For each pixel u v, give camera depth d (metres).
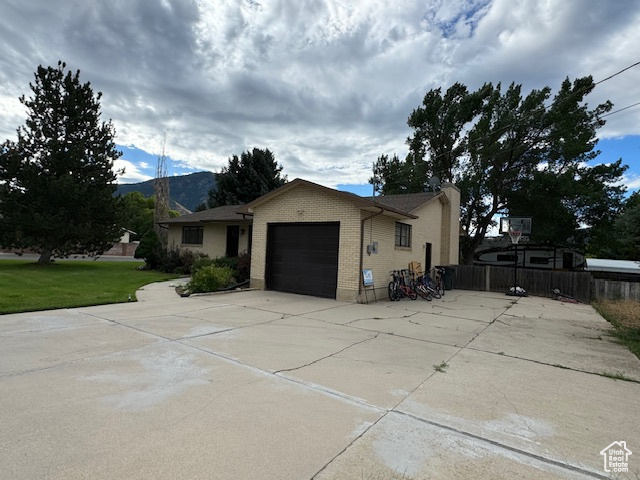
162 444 2.60
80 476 2.18
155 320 6.90
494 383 4.21
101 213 16.92
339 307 9.28
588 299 13.37
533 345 6.16
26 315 7.00
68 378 3.83
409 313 8.98
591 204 20.12
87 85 17.25
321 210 10.92
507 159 21.88
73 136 16.95
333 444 2.70
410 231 14.05
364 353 5.27
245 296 10.57
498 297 13.58
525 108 20.52
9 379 3.75
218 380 3.93
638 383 4.36
